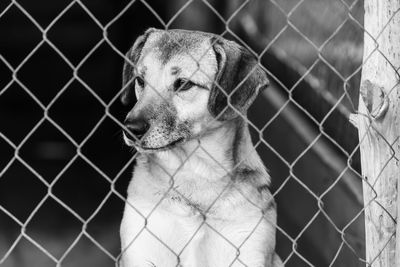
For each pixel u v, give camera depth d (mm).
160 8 11180
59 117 11094
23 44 12984
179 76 4238
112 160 9516
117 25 12398
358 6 5223
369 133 3787
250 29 8328
